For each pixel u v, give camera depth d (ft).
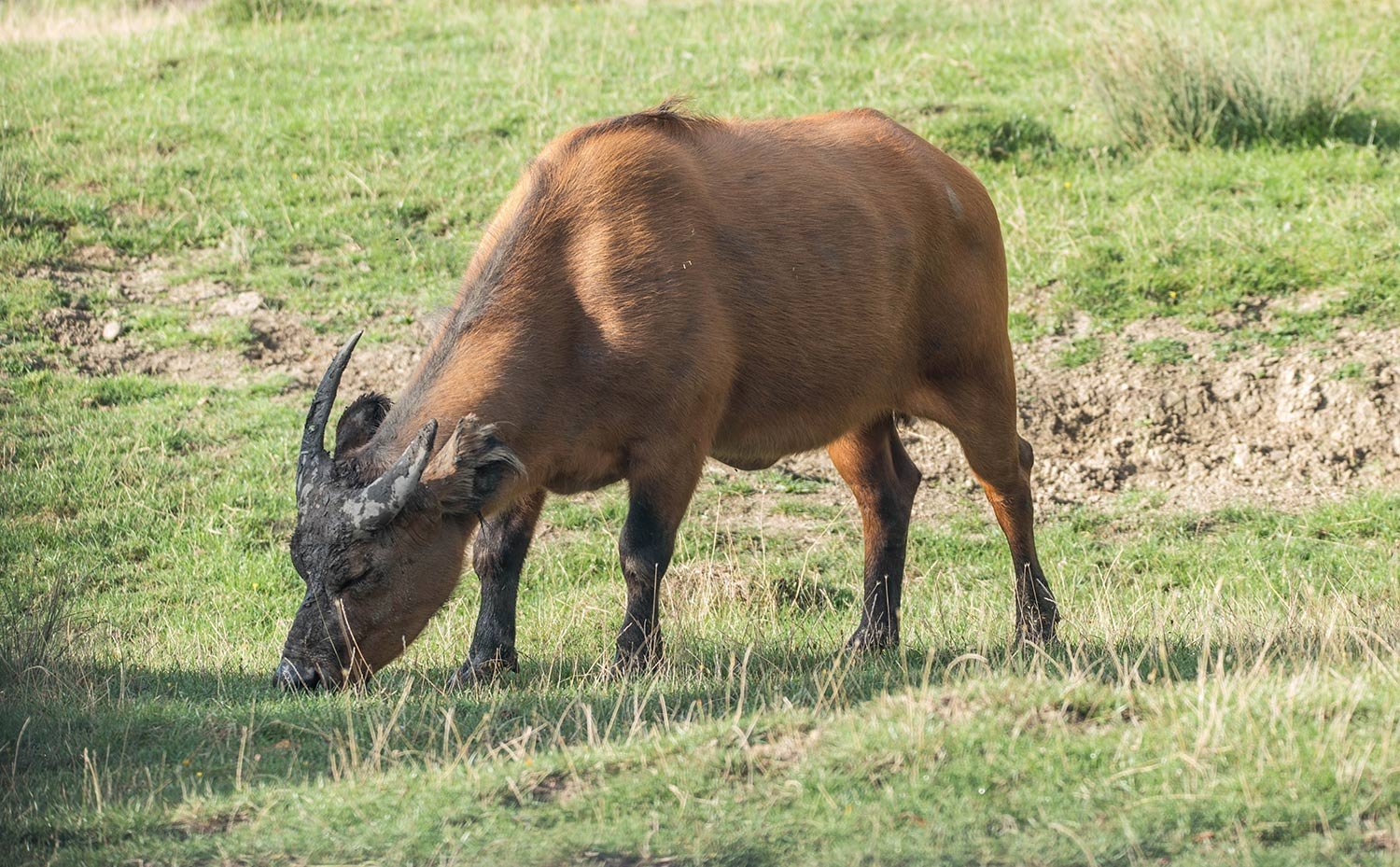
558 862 46.50
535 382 68.69
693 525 108.27
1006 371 84.23
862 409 80.18
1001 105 160.86
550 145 75.77
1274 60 153.99
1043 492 112.78
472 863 46.62
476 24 198.08
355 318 133.28
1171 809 46.98
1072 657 64.34
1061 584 95.91
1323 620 73.20
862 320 77.51
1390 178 141.38
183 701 68.13
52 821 51.34
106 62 182.60
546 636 85.20
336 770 55.06
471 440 63.36
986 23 189.06
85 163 154.30
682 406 70.85
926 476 115.96
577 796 50.75
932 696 56.80
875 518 84.23
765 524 109.09
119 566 102.22
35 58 185.47
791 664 75.31
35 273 137.08
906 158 81.41
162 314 133.39
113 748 59.93
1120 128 153.89
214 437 117.50
